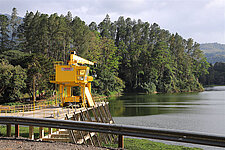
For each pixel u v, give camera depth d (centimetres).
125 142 2127
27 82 5475
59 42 8944
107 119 2880
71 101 2439
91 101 2558
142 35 14912
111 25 16138
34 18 9212
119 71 12381
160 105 5731
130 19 16550
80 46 9056
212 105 5491
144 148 1925
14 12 13638
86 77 2441
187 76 13875
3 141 1045
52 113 1923
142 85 11638
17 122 1151
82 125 995
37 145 965
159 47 12862
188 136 786
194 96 8681
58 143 1022
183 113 4294
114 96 9400
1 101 4931
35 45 8706
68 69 2342
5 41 11188
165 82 12069
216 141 736
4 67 4947
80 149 905
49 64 5959
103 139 2275
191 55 16700
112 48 10925
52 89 5944
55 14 10438
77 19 9894
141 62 12500
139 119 3712
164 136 828
